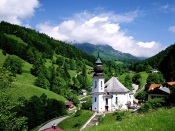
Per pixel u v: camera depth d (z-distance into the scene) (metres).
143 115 23.45
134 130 19.30
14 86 41.16
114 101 112.25
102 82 109.62
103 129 21.08
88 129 23.22
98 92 108.50
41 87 191.38
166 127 19.52
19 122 40.56
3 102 38.31
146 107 82.38
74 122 90.88
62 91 198.88
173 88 82.75
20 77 198.50
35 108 113.88
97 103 108.38
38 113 113.31
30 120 108.81
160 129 19.34
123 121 23.22
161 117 21.30
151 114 23.08
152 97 128.00
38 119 112.38
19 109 107.69
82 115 95.81
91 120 91.50
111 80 119.12
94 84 110.12
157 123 20.27
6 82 39.28
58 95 179.25
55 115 121.06
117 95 112.75
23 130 42.62
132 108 112.44
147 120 21.16
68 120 93.75
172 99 81.69
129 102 117.25
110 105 110.62
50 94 169.50
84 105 117.19
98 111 107.50
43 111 118.19
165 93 124.81
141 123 20.78
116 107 109.69
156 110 25.47
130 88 174.88
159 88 126.94
